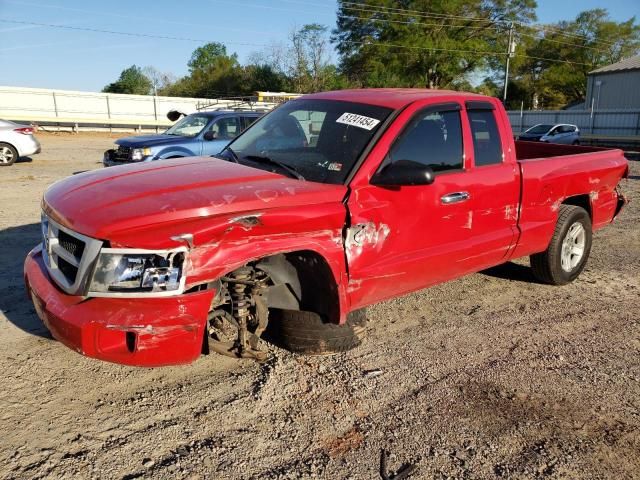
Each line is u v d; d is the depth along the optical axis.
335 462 2.96
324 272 3.63
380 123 4.01
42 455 2.87
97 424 3.15
